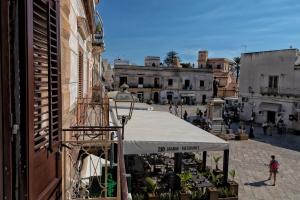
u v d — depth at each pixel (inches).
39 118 94.8
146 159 524.7
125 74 1971.0
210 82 2132.1
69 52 200.5
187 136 363.3
